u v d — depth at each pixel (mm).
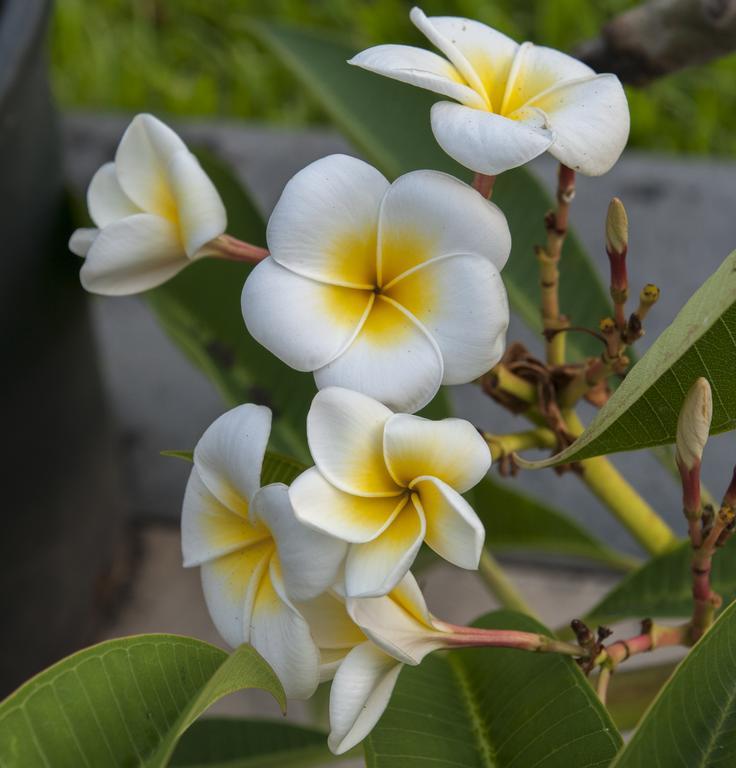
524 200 929
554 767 738
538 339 1580
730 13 837
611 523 1465
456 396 1551
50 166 1043
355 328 707
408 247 708
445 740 757
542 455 1492
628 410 723
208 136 1786
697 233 1643
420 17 739
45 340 1083
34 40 975
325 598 707
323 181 708
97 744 689
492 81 742
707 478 1438
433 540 691
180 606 1396
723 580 876
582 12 1947
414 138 969
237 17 2004
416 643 712
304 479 689
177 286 965
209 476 713
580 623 758
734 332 704
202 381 1613
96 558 1329
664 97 1896
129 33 2020
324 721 1001
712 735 691
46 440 1127
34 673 1208
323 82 992
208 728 923
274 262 712
